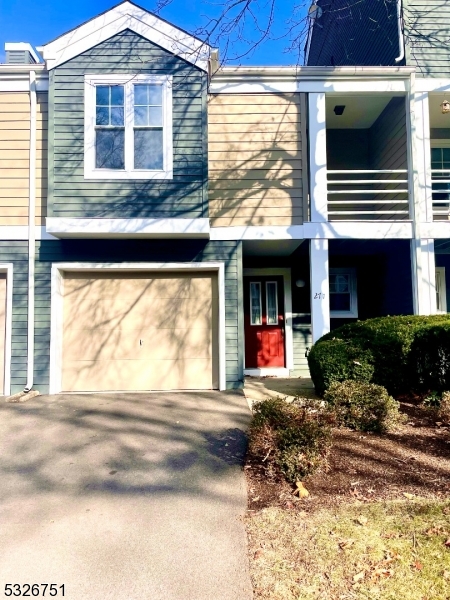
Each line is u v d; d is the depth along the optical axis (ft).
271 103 25.38
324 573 8.28
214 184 25.00
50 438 16.22
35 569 8.60
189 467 13.52
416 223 24.97
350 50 34.22
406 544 9.09
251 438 13.39
